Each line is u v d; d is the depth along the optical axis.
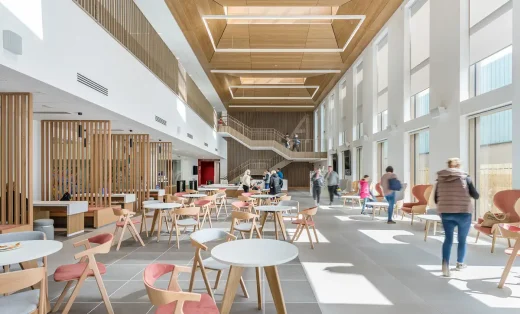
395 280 4.20
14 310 2.38
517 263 4.83
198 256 3.40
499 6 6.71
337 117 20.36
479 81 7.33
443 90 8.27
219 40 14.55
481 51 7.22
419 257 5.27
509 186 6.49
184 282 4.19
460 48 7.61
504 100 6.17
